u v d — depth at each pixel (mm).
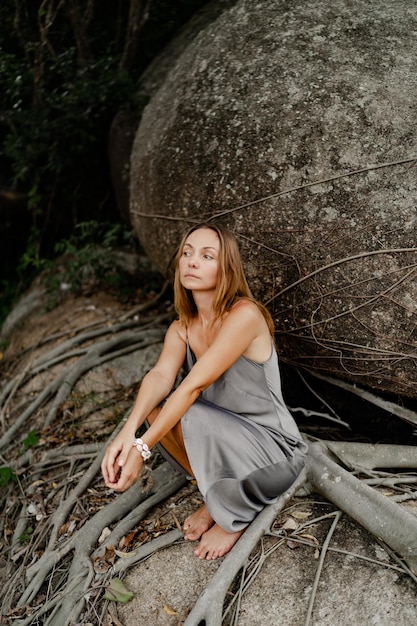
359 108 2629
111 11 5172
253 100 2863
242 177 2789
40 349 4523
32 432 3557
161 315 4512
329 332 2709
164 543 2539
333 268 2590
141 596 2375
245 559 2342
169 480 2895
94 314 4699
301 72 2811
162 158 3191
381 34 2812
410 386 2711
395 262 2482
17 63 4562
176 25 5098
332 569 2301
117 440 2264
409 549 2230
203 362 2291
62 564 2678
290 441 2531
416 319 2504
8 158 5555
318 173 2609
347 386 3008
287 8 3090
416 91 2607
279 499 2543
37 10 4625
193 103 3117
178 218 3090
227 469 2334
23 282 5758
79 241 5559
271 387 2486
